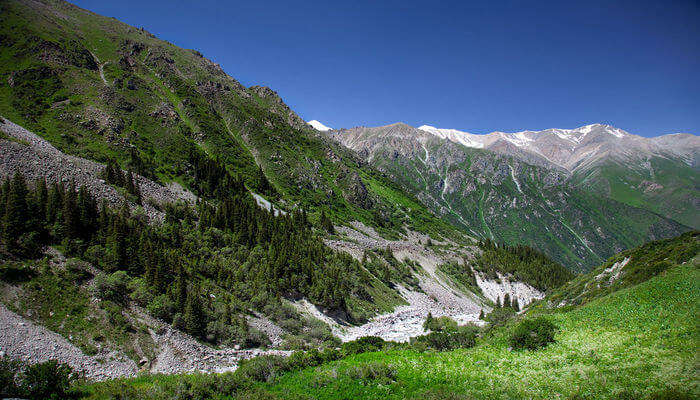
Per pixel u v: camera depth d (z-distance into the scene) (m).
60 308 39.84
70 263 45.78
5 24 136.25
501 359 32.47
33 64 119.94
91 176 75.00
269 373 35.44
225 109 195.00
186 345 45.19
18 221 44.91
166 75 178.50
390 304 95.56
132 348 40.25
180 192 101.19
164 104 147.38
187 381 30.56
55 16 179.50
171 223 77.50
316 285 77.62
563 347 32.25
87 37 176.00
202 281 62.22
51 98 110.19
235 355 48.03
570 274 163.38
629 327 32.66
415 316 93.75
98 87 128.75
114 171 82.44
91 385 31.12
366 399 26.50
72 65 133.12
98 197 69.31
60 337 36.75
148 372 38.53
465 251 179.50
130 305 46.12
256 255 79.12
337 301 76.06
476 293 136.12
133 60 176.38
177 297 50.16
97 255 50.31
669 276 40.88
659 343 26.69
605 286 56.31
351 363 37.16
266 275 71.25
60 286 42.25
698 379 19.36
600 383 22.64
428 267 139.62
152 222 73.81
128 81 143.62
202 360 44.09
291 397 26.97
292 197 152.38
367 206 189.75
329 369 35.09
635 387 20.83
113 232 54.78
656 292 37.91
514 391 24.70
